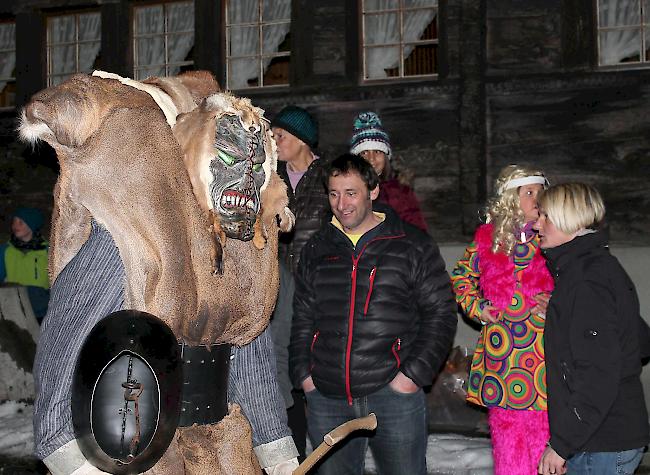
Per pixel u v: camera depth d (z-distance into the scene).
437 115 8.55
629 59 8.41
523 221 3.76
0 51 10.34
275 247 2.19
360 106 8.74
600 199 3.23
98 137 1.90
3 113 10.02
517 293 3.67
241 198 2.03
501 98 8.41
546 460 3.10
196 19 9.28
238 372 2.22
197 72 2.33
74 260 1.94
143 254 1.91
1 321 6.95
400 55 8.82
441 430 5.93
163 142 1.94
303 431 4.15
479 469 5.05
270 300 2.17
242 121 2.05
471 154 8.40
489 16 8.44
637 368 3.11
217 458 2.07
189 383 2.03
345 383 3.49
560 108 8.28
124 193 1.89
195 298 1.98
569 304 3.12
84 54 10.02
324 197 4.37
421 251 3.55
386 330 3.48
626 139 8.12
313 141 4.54
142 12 9.73
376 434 3.53
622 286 3.12
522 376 3.63
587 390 3.01
